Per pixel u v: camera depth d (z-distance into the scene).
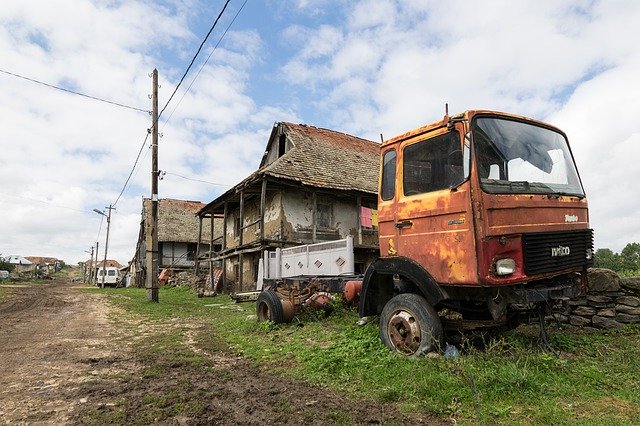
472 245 4.51
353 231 20.12
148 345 7.12
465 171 4.66
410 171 5.46
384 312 5.46
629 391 3.76
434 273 4.97
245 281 21.23
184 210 42.38
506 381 3.79
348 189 18.22
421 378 4.13
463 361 4.38
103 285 43.28
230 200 21.22
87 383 4.76
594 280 6.17
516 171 4.89
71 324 10.23
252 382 4.64
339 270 8.84
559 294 4.88
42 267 111.25
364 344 5.64
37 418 3.66
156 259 17.25
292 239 18.28
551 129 5.61
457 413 3.40
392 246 5.64
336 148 22.08
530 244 4.54
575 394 3.71
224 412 3.68
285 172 17.33
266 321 8.23
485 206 4.49
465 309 5.29
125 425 3.44
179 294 22.05
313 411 3.62
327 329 7.20
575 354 4.97
